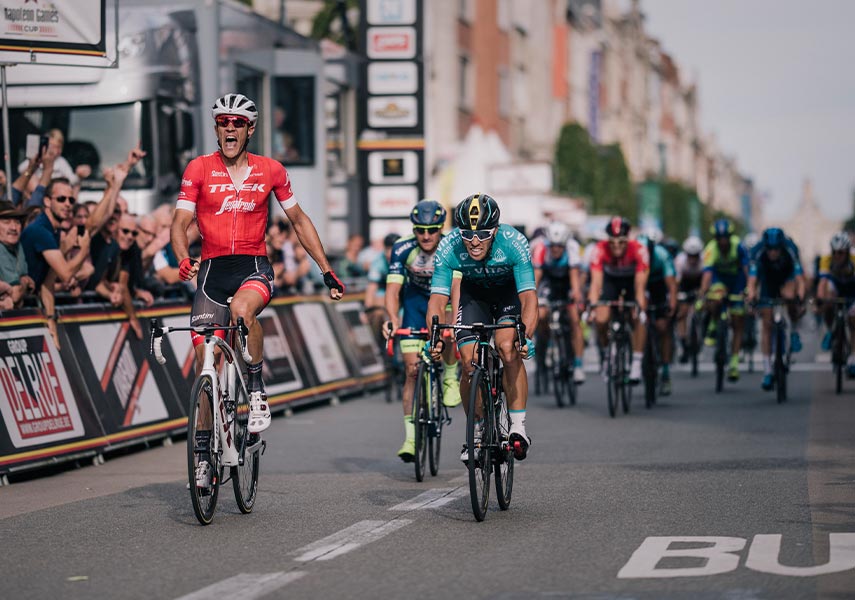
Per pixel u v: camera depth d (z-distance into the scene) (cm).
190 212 1070
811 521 1000
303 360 2200
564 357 2114
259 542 952
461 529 998
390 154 3431
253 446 1098
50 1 1612
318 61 2703
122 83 2134
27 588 806
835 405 2034
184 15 2198
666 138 15312
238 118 1057
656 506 1087
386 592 777
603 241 1984
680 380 2617
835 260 2250
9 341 1377
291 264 2347
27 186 1772
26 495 1240
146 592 787
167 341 1731
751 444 1534
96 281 1638
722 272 2356
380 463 1459
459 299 1150
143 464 1477
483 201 1062
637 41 12825
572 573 824
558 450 1522
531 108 7469
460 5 6019
